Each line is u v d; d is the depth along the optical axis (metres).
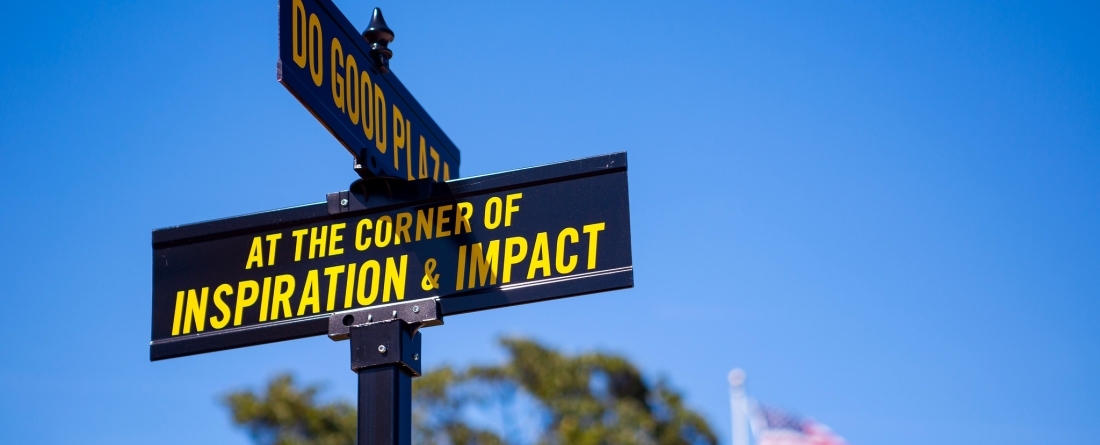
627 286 5.26
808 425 18.50
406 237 5.59
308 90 5.14
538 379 33.09
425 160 6.35
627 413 32.25
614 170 5.49
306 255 5.71
